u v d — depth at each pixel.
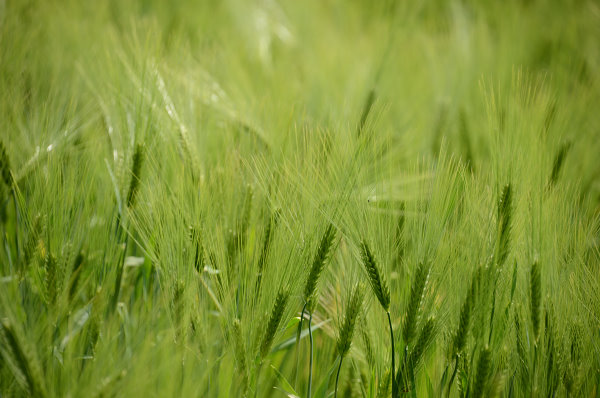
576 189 1.57
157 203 1.53
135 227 1.55
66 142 1.64
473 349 1.45
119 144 1.62
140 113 1.63
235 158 1.60
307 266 1.48
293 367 1.58
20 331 1.40
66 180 1.55
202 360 1.45
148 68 1.67
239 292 1.49
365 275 1.47
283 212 1.50
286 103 1.79
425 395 1.49
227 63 2.07
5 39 1.83
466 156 1.81
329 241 1.47
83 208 1.56
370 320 1.51
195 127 1.68
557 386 1.45
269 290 1.47
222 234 1.51
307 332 1.52
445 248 1.48
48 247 1.51
